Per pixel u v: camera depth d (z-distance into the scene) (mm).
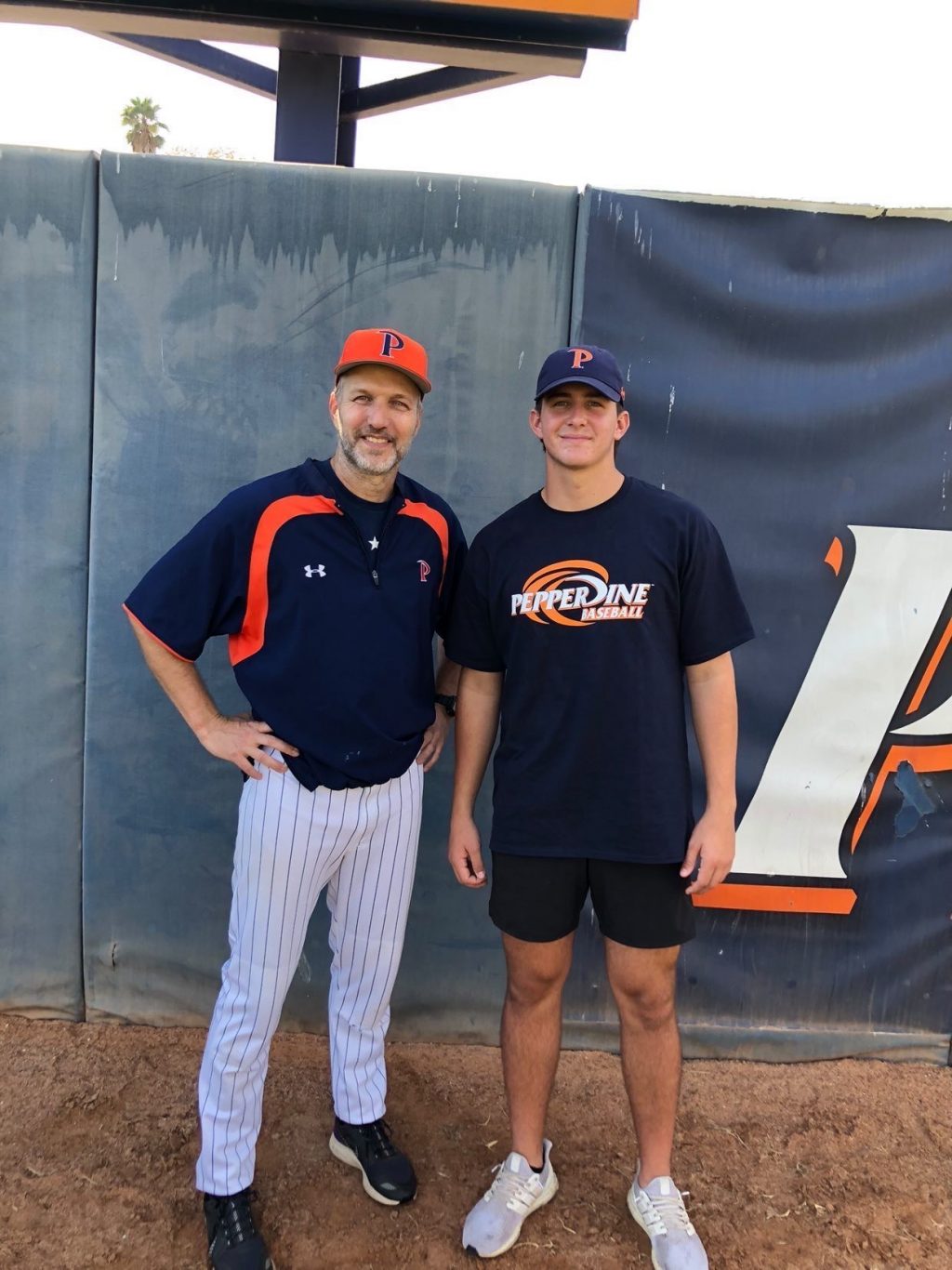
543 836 1775
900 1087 2465
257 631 1770
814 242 2375
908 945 2562
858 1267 1855
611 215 2350
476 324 2377
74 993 2553
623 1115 2281
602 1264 1834
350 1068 1998
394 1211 1942
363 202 2342
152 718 2455
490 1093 2352
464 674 1932
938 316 2400
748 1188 2059
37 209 2336
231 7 2668
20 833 2500
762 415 2416
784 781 2508
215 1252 1751
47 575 2432
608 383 1679
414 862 1937
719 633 1751
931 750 2506
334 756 1728
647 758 1722
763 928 2555
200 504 2410
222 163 2332
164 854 2498
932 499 2451
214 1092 1793
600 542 1725
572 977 2559
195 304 2361
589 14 2607
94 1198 1924
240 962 1800
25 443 2398
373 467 1732
